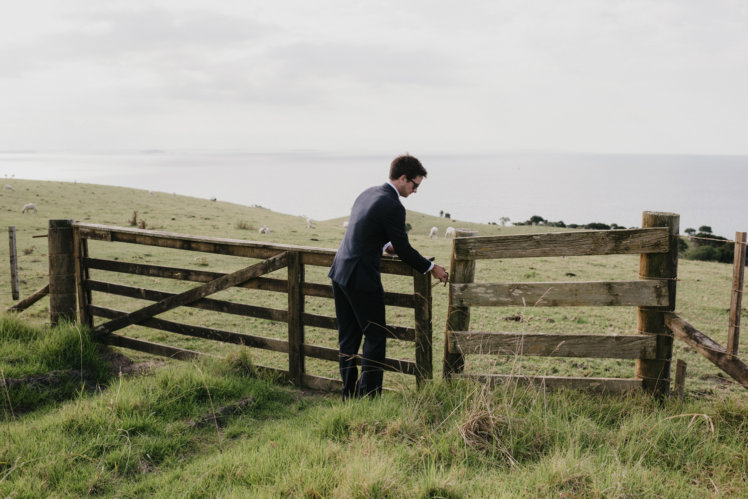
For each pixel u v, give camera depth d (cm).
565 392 437
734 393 553
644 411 409
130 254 1669
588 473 298
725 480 308
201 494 304
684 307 1082
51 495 304
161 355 582
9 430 374
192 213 3978
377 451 329
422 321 449
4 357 512
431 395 419
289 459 331
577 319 906
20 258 1571
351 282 436
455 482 290
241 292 1141
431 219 7575
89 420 393
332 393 500
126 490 316
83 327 587
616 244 433
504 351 455
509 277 1429
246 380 500
